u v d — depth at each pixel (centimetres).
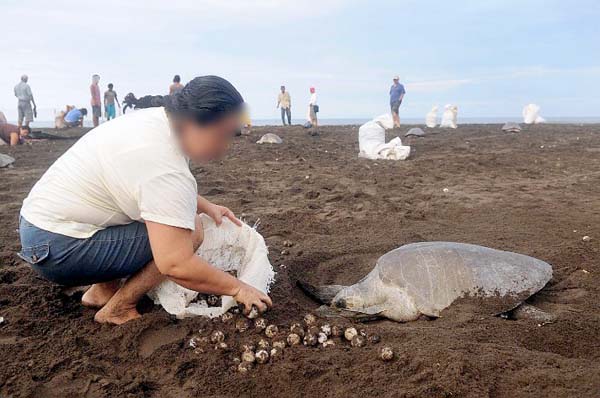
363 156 1121
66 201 275
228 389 249
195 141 254
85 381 252
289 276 406
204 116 245
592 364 257
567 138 1533
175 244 257
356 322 335
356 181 827
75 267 289
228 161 1068
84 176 269
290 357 271
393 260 362
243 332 297
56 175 280
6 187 764
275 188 780
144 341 292
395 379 247
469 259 353
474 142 1427
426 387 235
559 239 498
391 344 284
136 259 293
